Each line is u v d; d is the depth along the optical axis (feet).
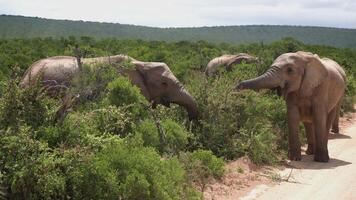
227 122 37.42
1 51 84.12
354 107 69.77
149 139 29.91
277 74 37.29
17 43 102.89
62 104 23.36
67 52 46.75
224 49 119.14
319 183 30.50
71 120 22.89
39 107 22.30
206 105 38.22
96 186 20.67
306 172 33.40
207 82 39.73
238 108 38.58
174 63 68.49
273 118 41.88
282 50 78.79
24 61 65.62
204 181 27.99
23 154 19.98
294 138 37.88
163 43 129.59
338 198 27.45
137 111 31.35
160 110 36.88
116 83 31.55
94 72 31.86
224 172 30.37
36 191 19.79
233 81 42.09
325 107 38.29
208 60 72.43
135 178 21.06
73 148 21.16
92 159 21.07
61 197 20.45
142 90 37.17
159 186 21.67
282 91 37.86
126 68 36.01
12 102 21.54
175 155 29.17
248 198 26.99
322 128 37.60
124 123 27.71
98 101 30.66
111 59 36.81
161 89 37.60
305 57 37.99
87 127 23.43
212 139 36.52
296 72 37.45
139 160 22.08
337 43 344.69
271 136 37.01
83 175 20.63
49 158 19.95
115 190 20.83
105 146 22.40
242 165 33.32
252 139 35.06
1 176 19.34
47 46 95.91
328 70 39.52
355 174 32.91
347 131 52.37
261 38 352.69
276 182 30.50
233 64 63.57
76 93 28.94
